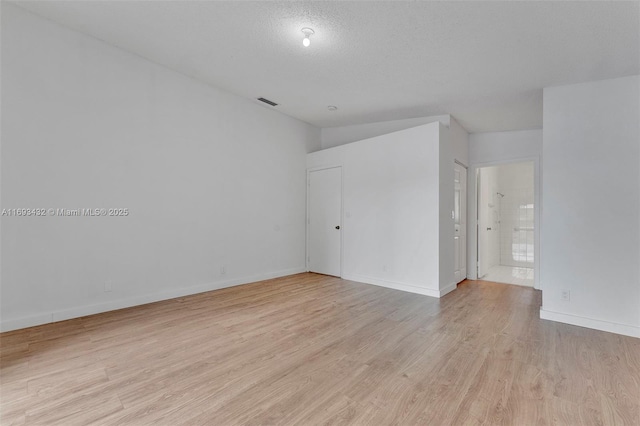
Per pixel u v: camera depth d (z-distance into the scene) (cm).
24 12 283
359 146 504
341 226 531
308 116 539
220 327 293
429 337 272
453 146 471
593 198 308
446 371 212
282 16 260
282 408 171
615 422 160
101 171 332
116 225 344
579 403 177
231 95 459
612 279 297
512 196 742
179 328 290
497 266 724
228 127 457
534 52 281
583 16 228
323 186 564
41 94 293
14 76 279
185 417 162
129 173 353
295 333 280
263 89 427
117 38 321
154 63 373
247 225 485
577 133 319
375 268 479
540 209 476
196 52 336
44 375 202
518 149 508
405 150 445
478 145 544
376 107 465
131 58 353
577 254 313
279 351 242
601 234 304
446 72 338
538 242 468
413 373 209
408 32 269
